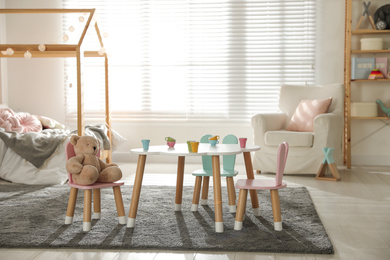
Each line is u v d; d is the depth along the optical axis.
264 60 5.83
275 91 5.85
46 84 6.16
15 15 6.14
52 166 4.47
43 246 2.66
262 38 5.83
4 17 6.14
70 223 3.08
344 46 5.69
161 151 3.00
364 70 5.56
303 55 5.77
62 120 6.16
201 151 2.96
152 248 2.63
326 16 5.72
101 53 4.87
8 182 4.52
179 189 3.41
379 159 5.70
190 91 5.96
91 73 6.09
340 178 4.72
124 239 2.75
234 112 5.90
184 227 3.00
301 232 2.88
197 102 5.96
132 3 5.98
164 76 6.00
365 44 5.48
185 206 3.56
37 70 6.16
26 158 4.45
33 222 3.13
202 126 5.94
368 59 5.56
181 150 3.07
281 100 5.51
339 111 5.21
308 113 5.13
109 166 3.20
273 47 5.80
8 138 4.52
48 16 6.11
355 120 5.71
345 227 3.04
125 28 6.02
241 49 5.86
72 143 3.08
